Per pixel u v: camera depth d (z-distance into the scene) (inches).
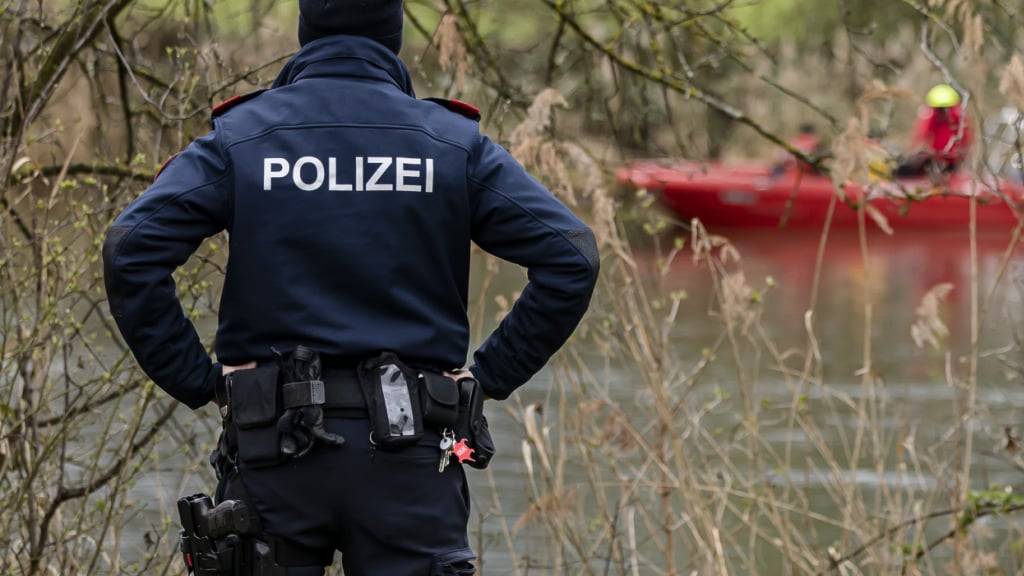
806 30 1662.2
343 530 332.2
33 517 525.3
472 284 1231.5
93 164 605.6
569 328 346.6
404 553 331.6
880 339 1563.7
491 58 739.4
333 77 343.9
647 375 634.2
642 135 786.2
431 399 332.2
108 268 327.0
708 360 675.4
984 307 653.3
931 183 663.1
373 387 328.2
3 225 531.2
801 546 649.6
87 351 599.2
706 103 724.0
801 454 890.1
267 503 329.4
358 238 331.6
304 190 332.2
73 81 668.1
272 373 328.8
